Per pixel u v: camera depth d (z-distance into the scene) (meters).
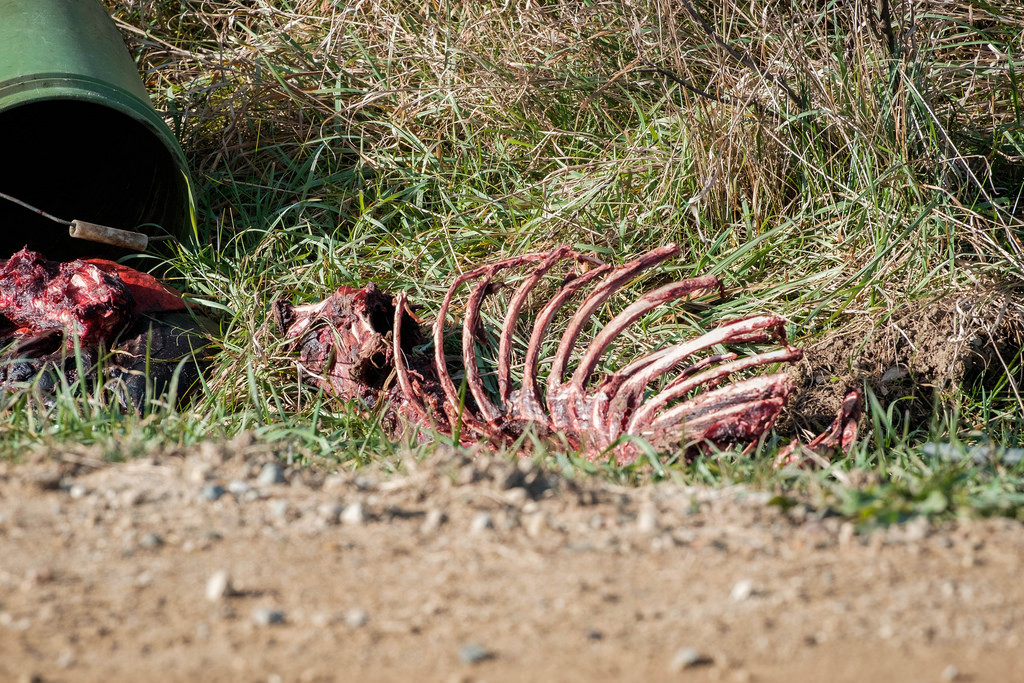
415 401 8.57
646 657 4.44
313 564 5.34
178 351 9.62
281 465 6.81
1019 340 9.86
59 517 5.83
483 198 12.45
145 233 12.02
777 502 6.02
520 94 13.48
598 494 6.38
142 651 4.50
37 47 10.69
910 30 11.70
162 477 6.47
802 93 11.83
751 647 4.50
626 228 11.76
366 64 14.80
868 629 4.64
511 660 4.43
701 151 11.78
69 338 9.09
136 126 12.44
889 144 11.41
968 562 5.27
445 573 5.25
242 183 13.28
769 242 11.34
